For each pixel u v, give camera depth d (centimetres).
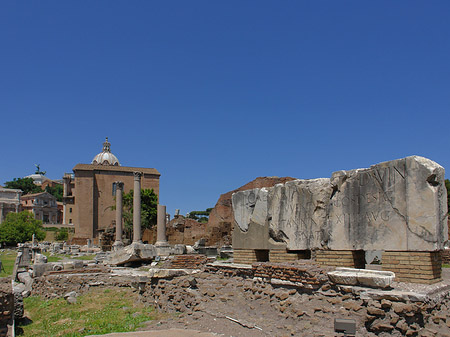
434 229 1092
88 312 1677
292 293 1219
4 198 14638
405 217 1155
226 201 6150
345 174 1336
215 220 6178
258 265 1385
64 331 1403
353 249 1280
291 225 1545
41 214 15225
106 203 10631
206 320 1309
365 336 970
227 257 3353
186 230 6969
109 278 2161
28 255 2927
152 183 11006
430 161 1141
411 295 948
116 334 1234
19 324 1572
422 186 1124
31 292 2242
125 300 1823
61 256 5281
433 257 1122
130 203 8544
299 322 1106
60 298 2016
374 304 988
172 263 1741
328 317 1061
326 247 1365
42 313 1752
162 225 4322
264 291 1316
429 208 1105
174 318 1409
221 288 1489
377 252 2280
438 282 1131
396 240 1169
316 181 1477
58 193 18612
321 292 1129
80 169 10481
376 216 1227
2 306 1227
